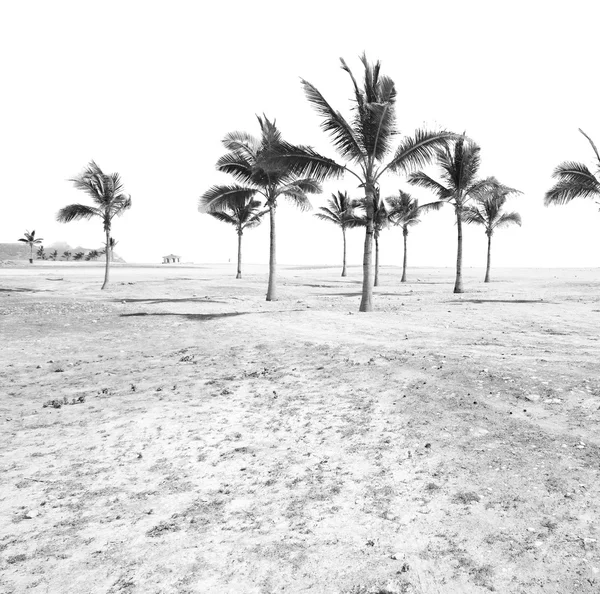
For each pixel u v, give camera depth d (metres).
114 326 14.43
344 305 19.81
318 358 8.95
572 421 4.84
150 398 6.84
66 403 6.66
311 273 53.56
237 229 40.12
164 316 16.53
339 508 3.53
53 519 3.51
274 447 4.86
